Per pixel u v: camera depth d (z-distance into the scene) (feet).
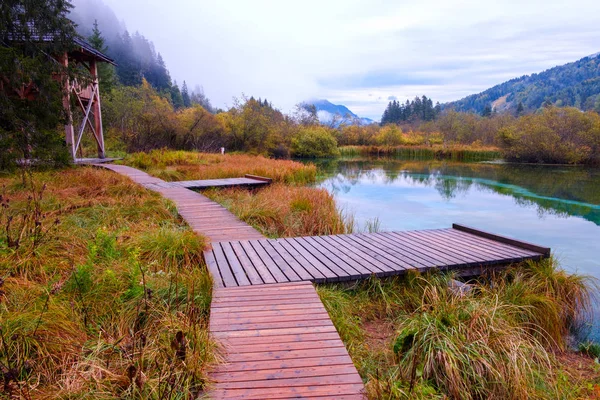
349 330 12.47
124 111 85.81
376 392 8.40
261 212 26.94
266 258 17.01
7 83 33.09
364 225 31.81
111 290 12.21
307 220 27.27
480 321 11.66
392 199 45.55
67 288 11.86
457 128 138.51
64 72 37.04
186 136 90.79
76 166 40.01
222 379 8.35
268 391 7.97
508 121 133.69
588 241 27.78
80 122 55.77
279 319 11.17
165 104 107.86
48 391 7.98
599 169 80.02
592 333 14.61
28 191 24.66
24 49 36.04
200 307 12.19
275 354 9.33
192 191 33.83
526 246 18.26
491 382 9.84
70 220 19.17
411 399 8.62
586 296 16.26
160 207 23.73
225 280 14.32
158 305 11.54
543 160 95.40
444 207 40.65
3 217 17.79
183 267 15.43
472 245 19.24
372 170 81.41
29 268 13.19
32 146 34.06
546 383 10.67
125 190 27.96
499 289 15.66
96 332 10.39
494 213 37.68
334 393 7.95
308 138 119.55
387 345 12.07
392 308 14.44
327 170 81.46
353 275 14.97
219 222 23.44
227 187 37.83
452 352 10.14
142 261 15.11
